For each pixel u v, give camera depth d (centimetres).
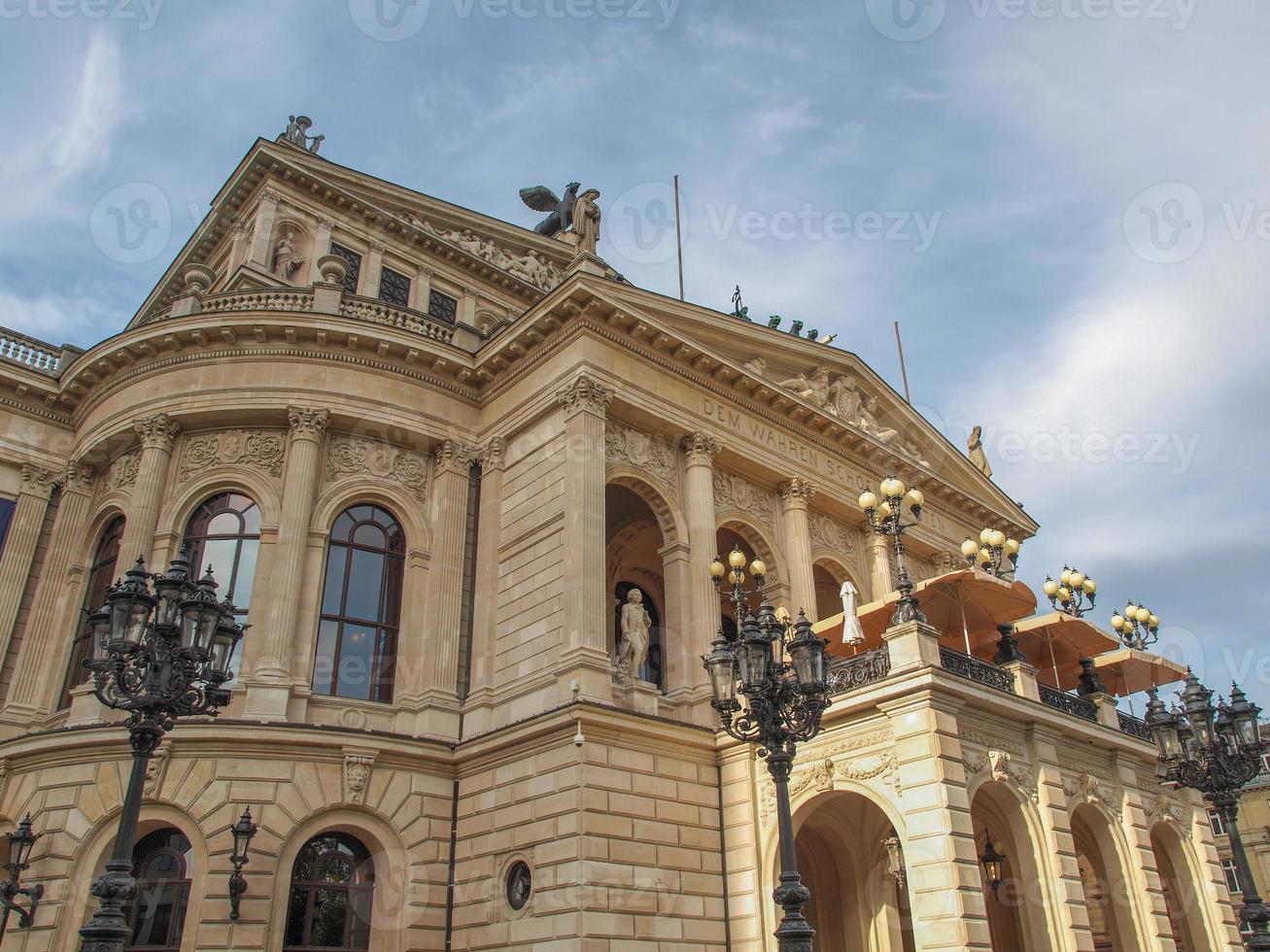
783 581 3102
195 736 2283
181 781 2255
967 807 2034
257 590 2575
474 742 2478
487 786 2419
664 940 2175
